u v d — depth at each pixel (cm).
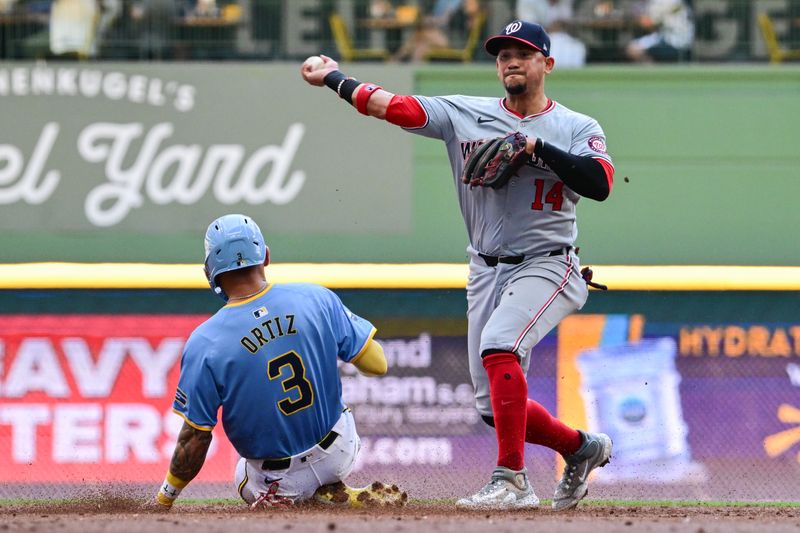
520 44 1709
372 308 3014
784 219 3222
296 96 3262
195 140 3262
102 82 3266
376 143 3250
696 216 3222
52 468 2950
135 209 3247
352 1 3462
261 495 1733
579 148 1705
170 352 3002
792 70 3234
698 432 2964
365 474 2923
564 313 1758
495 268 1777
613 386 2972
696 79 3238
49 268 3016
